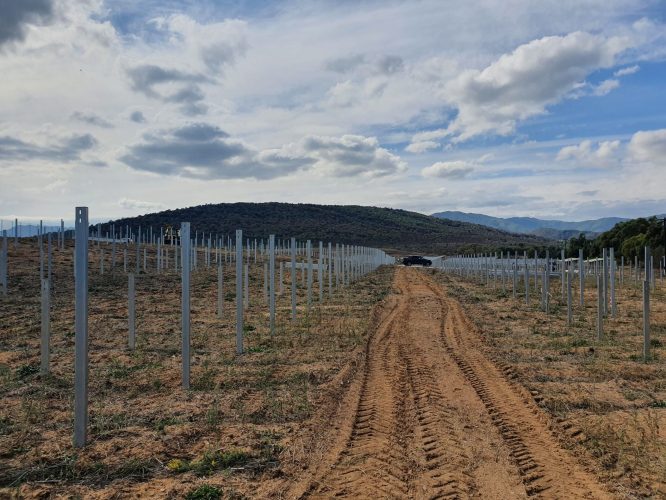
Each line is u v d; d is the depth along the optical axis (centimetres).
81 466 623
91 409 854
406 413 853
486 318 2027
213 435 739
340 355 1288
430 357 1298
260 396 937
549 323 1870
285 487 580
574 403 901
